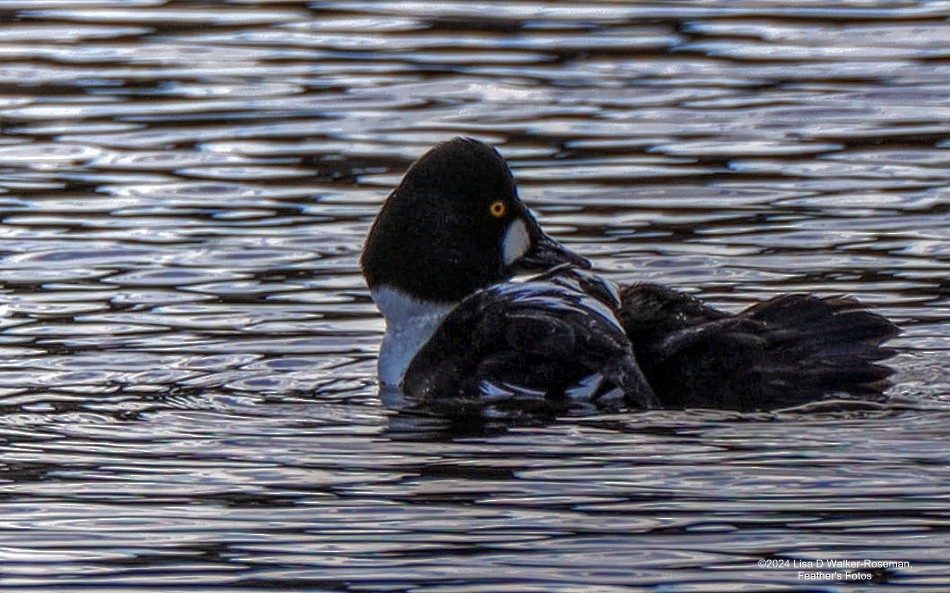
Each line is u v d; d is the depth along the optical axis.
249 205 16.86
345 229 16.17
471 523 10.12
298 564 9.69
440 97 20.06
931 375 12.25
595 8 23.89
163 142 18.73
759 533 9.87
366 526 10.14
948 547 9.65
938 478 10.45
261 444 11.45
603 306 12.06
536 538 9.91
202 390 12.53
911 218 16.09
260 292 14.65
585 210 16.58
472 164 13.31
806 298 12.03
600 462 10.87
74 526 10.23
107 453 11.34
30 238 15.95
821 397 11.45
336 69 21.19
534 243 13.48
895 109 19.42
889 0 24.11
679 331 11.84
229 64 21.48
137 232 16.12
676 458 10.85
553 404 11.80
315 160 18.09
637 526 10.01
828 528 9.90
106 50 22.14
